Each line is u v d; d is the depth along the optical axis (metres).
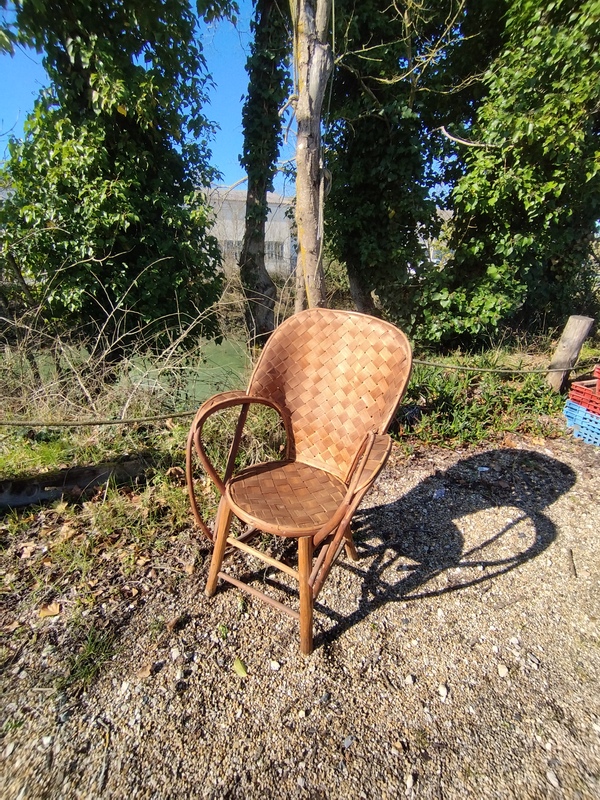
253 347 2.92
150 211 3.78
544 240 4.45
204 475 2.20
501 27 4.23
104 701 1.21
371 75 4.43
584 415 2.80
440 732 1.17
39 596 1.52
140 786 1.03
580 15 3.35
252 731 1.16
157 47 3.39
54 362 2.84
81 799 1.00
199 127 4.01
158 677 1.28
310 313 1.63
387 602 1.58
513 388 3.31
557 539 1.93
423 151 4.59
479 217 4.68
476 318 4.56
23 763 1.06
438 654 1.39
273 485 1.45
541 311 5.47
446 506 2.14
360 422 1.48
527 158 3.94
